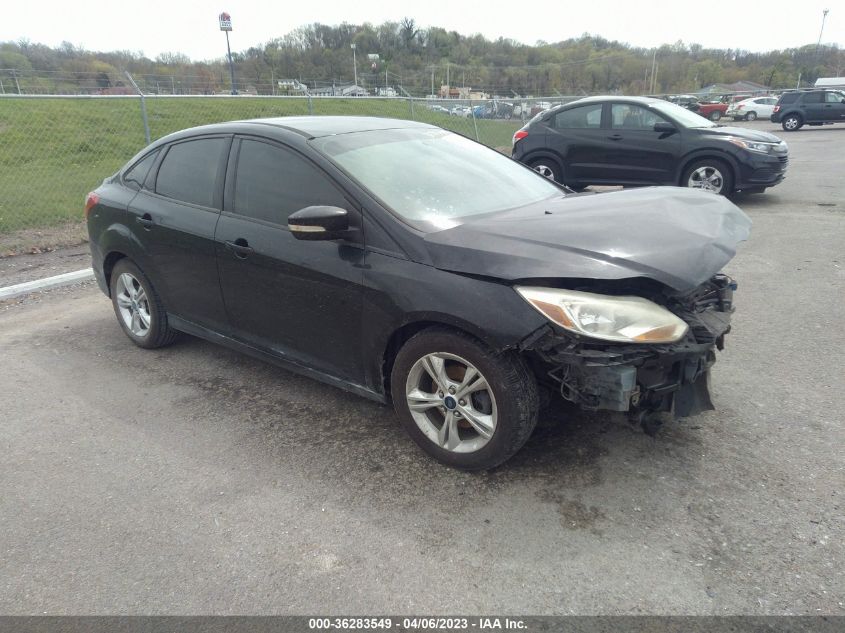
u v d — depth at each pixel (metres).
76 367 4.46
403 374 3.07
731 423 3.34
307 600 2.30
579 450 3.13
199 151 4.08
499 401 2.75
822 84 45.25
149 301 4.50
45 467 3.21
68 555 2.57
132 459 3.27
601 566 2.39
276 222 3.52
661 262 2.63
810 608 2.16
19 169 13.49
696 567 2.37
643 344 2.57
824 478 2.85
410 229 3.00
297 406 3.79
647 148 9.76
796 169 13.62
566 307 2.54
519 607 2.23
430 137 4.12
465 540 2.57
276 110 17.20
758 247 7.00
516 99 16.88
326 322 3.32
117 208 4.54
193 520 2.76
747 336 4.53
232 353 4.65
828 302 5.15
